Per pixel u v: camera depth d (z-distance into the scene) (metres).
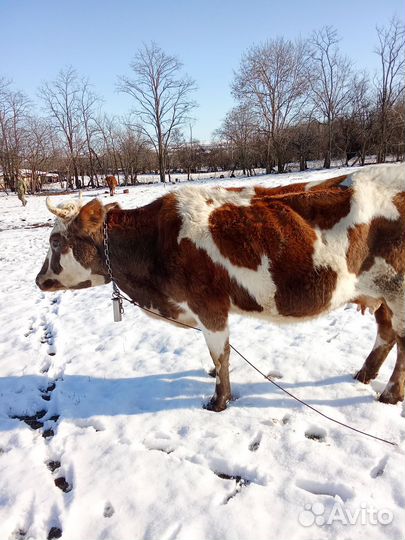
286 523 2.80
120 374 4.94
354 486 3.03
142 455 3.54
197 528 2.81
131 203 22.66
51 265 4.36
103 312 7.17
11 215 23.58
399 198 3.53
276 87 49.94
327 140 49.88
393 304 3.71
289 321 3.85
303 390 4.26
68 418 4.19
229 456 3.43
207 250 3.62
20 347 6.00
